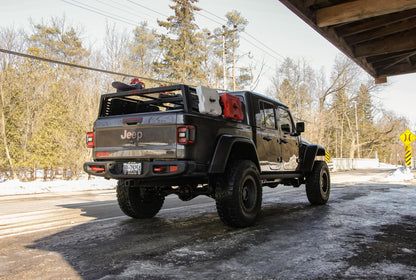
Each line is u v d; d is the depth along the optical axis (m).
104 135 4.36
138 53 35.69
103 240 3.73
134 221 4.96
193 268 2.71
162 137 3.86
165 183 4.12
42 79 19.42
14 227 4.53
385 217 5.13
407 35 7.63
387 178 16.22
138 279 2.46
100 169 4.34
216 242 3.57
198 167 3.83
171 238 3.78
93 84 19.00
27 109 18.97
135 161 4.08
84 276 2.54
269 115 5.62
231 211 4.18
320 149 6.82
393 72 9.95
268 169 5.28
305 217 5.16
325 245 3.42
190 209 6.23
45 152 18.19
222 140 4.12
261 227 4.38
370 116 63.28
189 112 3.83
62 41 27.12
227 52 38.56
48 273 2.62
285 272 2.59
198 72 37.50
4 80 18.92
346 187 10.94
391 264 2.80
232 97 4.47
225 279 2.45
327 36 6.73
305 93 43.00
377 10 5.49
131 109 5.19
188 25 37.53
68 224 4.75
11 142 19.08
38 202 7.72
